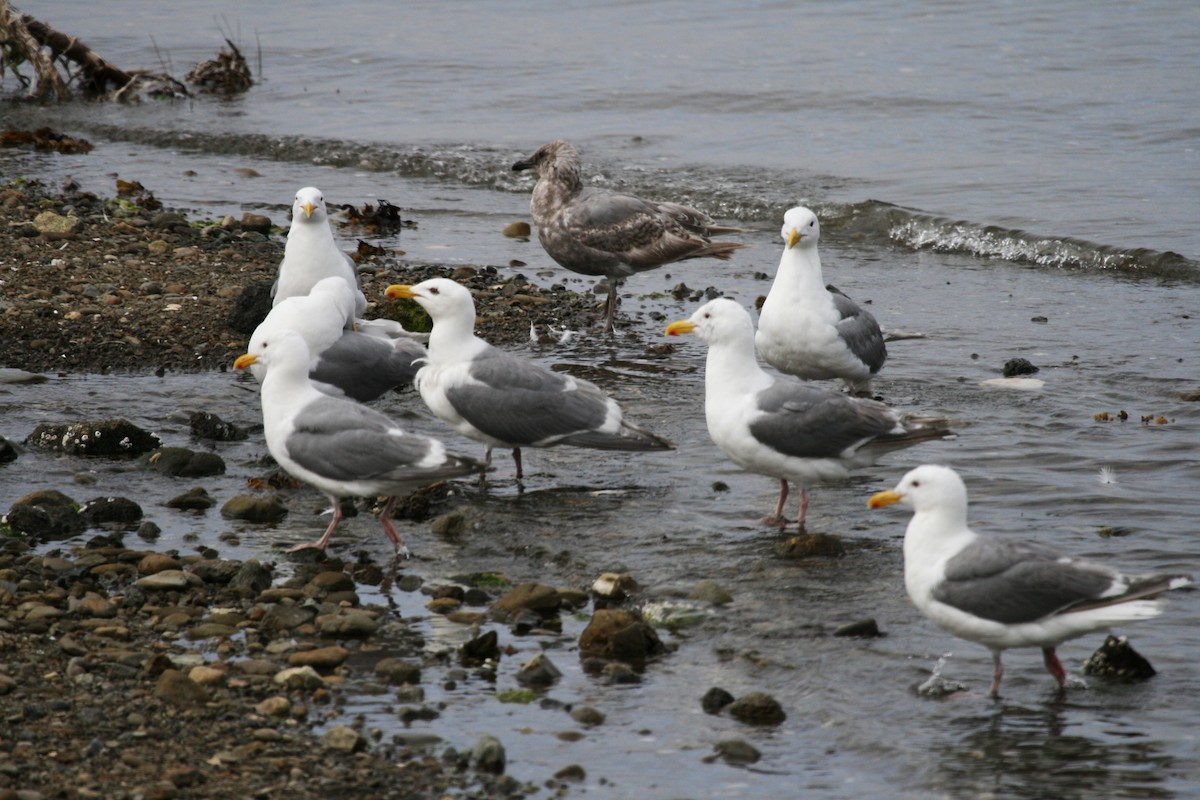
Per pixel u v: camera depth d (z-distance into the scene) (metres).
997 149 29.02
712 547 12.34
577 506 13.38
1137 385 16.81
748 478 14.15
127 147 31.64
